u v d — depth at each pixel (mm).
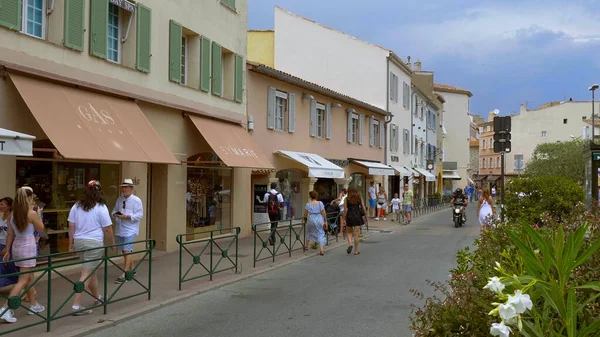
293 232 14984
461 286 4387
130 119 11984
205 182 16562
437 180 55062
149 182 14234
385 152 34344
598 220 6426
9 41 9320
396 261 13312
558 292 3150
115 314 7625
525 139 79500
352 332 6824
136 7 12750
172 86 14359
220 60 16938
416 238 19297
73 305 7516
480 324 3557
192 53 15703
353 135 29484
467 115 68062
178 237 9523
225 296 9250
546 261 3203
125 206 10062
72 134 9680
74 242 7645
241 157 16078
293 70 33969
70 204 11219
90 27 11242
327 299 8867
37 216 7316
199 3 15734
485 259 5672
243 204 18672
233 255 13953
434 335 3791
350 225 14781
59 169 10945
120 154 10469
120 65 12227
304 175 23750
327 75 33781
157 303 8398
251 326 7215
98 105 11211
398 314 7762
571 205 12031
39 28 10180
